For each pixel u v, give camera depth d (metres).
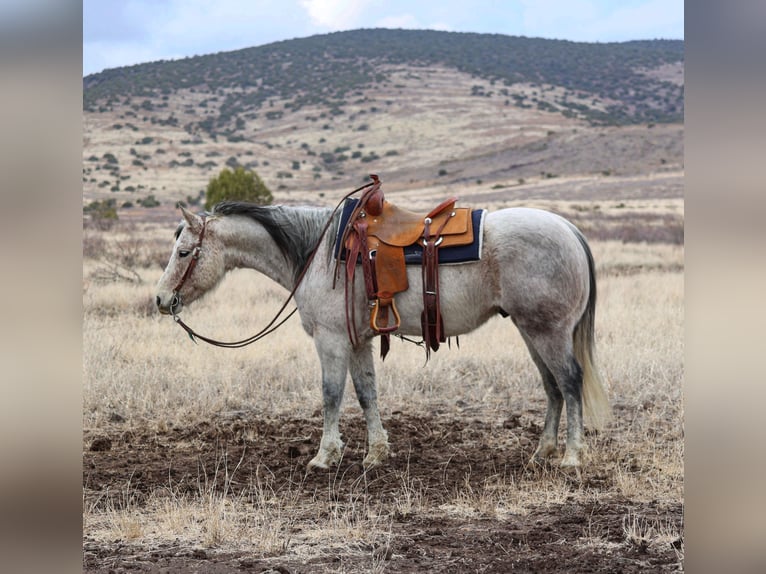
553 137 109.31
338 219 6.19
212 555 4.38
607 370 8.73
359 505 5.21
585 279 5.90
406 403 8.23
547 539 4.48
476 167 101.25
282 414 7.94
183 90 174.38
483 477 5.79
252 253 6.55
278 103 165.25
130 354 9.75
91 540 4.64
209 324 11.92
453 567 4.09
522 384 8.74
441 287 5.79
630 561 4.11
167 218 56.31
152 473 6.06
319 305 6.11
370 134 137.25
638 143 95.00
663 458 5.98
